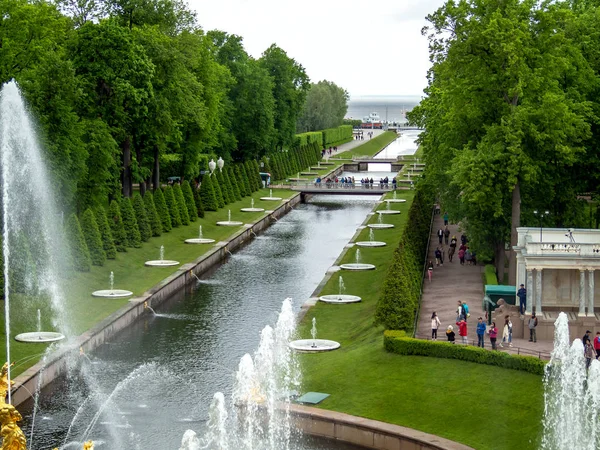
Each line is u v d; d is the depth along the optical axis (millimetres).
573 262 81438
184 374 80625
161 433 67125
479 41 97875
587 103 101188
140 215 134875
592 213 118312
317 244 152750
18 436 47844
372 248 136500
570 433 61125
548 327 80375
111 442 65438
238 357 85500
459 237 141750
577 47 107250
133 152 156375
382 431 63344
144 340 91500
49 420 69875
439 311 91125
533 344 78375
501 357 69938
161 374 80562
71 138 113812
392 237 146375
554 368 67750
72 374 80500
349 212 199125
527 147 99562
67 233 108875
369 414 66375
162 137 148875
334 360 78062
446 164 110312
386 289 81250
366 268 120250
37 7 117812
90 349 86125
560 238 86250
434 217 164875
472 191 97688
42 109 109500
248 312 103375
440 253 119250
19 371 75500
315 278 123000
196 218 159625
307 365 78375
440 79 127188
